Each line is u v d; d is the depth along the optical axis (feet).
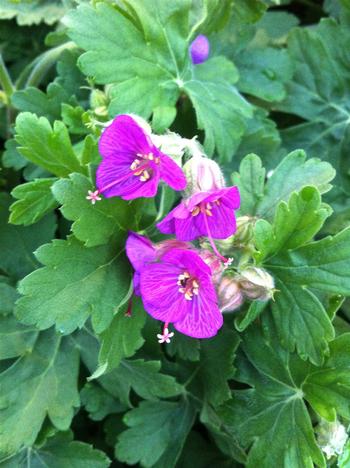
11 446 0.59
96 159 0.58
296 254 0.56
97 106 0.65
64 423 0.62
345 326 0.66
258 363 0.62
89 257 0.55
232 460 0.71
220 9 0.71
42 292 0.53
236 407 0.64
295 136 0.82
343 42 0.81
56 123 0.54
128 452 0.67
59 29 0.78
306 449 0.58
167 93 0.65
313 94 0.82
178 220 0.52
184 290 0.52
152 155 0.51
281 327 0.58
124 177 0.53
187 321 0.52
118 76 0.61
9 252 0.66
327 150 0.81
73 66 0.72
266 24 0.87
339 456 0.59
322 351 0.55
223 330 0.64
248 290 0.55
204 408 0.67
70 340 0.65
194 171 0.53
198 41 0.70
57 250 0.53
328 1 0.89
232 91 0.72
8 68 0.85
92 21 0.60
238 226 0.57
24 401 0.61
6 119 0.76
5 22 0.84
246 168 0.61
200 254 0.55
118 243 0.57
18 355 0.63
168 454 0.69
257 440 0.62
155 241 0.62
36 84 0.74
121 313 0.57
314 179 0.60
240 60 0.80
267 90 0.79
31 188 0.56
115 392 0.66
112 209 0.55
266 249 0.55
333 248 0.55
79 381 0.68
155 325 0.65
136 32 0.62
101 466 0.65
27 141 0.54
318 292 0.58
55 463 0.65
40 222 0.66
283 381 0.61
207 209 0.53
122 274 0.57
